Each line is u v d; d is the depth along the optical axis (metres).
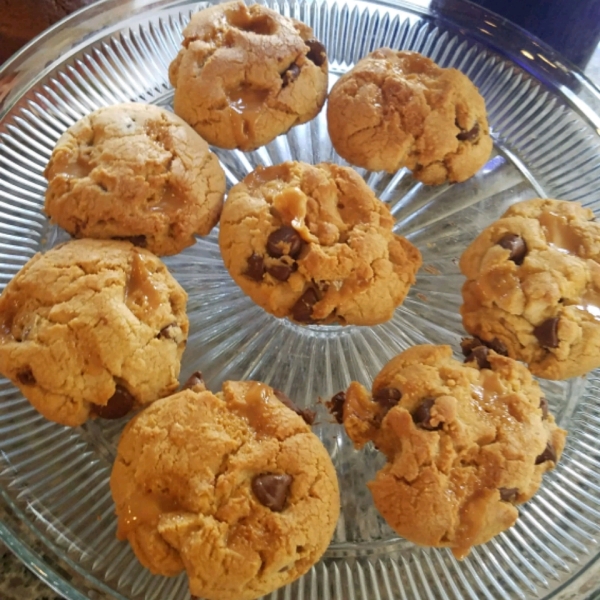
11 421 0.22
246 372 0.24
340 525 0.22
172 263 0.26
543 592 0.21
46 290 0.22
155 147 0.24
